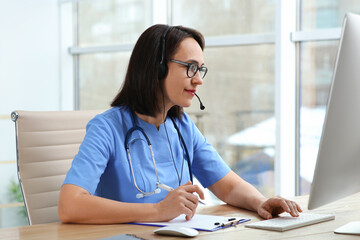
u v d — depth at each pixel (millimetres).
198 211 1379
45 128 1668
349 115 987
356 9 2758
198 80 1398
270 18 3090
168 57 1385
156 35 1405
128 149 1408
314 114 2941
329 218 1241
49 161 1649
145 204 1228
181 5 3527
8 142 3709
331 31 2770
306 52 2941
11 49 3793
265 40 3070
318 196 1004
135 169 1406
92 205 1204
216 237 1055
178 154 1516
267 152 3135
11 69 3791
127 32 3912
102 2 4043
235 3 3246
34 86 3945
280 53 2910
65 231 1133
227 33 3303
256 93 3158
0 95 3715
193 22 3471
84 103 4203
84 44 4184
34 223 1570
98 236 1078
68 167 1686
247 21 3197
